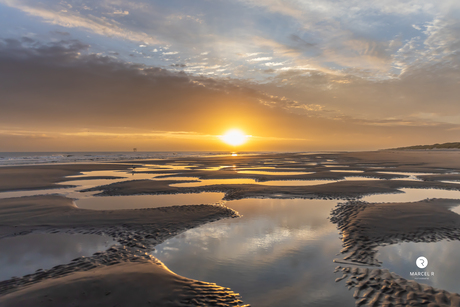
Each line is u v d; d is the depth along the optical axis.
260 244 7.98
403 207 11.59
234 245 7.92
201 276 5.95
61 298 4.71
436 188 17.62
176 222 10.25
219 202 14.16
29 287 5.21
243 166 40.00
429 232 8.49
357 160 51.88
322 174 26.77
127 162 51.62
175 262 6.73
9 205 13.03
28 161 52.38
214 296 5.07
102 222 10.22
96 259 6.91
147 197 15.77
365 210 11.24
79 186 19.91
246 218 10.90
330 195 15.46
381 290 5.20
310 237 8.53
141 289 5.11
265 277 5.90
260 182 21.86
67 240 8.38
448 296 4.90
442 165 35.62
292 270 6.22
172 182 21.91
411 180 21.70
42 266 6.51
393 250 7.25
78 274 5.79
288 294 5.19
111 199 15.17
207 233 9.03
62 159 61.28
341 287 5.39
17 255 7.21
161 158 71.06
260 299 5.02
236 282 5.68
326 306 4.75
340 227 9.42
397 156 65.06
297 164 43.38
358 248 7.42
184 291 5.18
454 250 7.18
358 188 17.50
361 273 5.95
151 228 9.54
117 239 8.47
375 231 8.69
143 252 7.43
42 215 11.18
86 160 59.50
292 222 10.23
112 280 5.42
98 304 4.61
